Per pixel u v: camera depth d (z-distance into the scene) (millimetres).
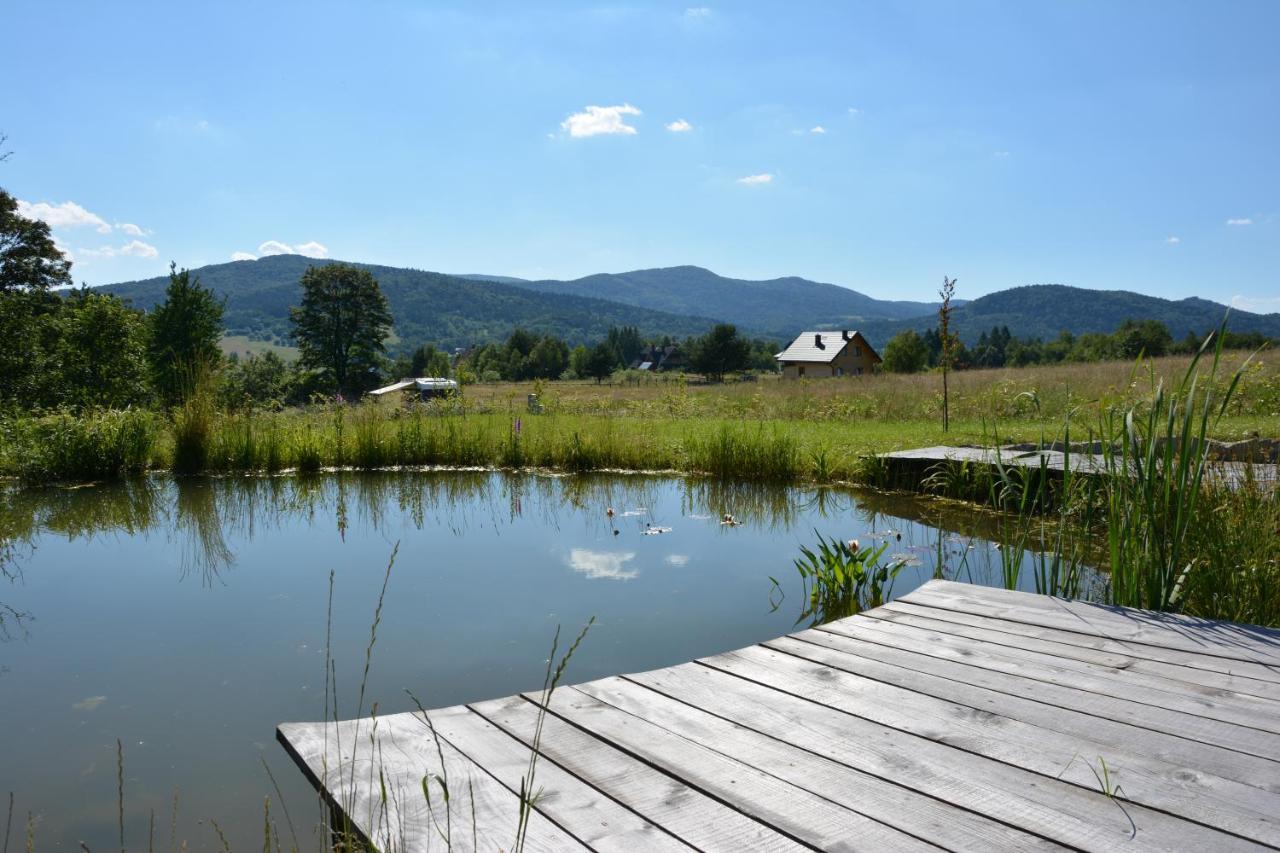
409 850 1706
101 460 9953
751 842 1721
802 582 5117
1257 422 10852
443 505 8125
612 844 1716
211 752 2941
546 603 4703
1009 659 2924
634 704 2553
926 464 8273
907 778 2010
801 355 63125
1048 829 1751
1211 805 1839
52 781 2744
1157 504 3758
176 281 33844
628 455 10438
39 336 24438
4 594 5094
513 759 2152
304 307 50375
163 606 4789
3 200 25188
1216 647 2977
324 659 3857
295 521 7371
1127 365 21375
